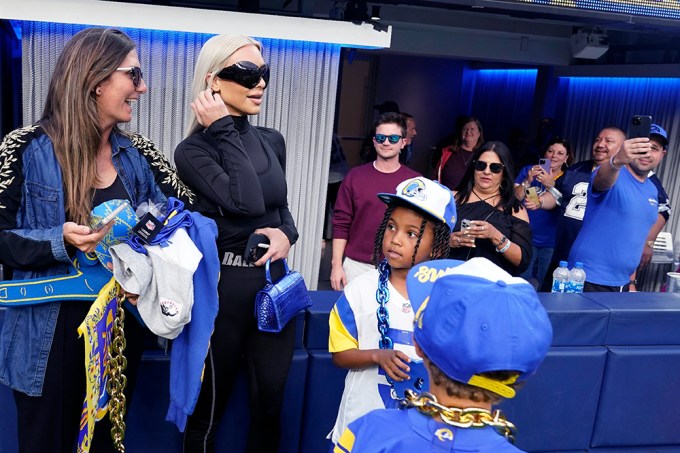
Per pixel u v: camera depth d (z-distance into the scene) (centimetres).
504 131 1268
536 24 915
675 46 721
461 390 133
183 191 243
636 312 314
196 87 248
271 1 634
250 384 257
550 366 304
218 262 229
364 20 386
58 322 220
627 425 319
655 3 430
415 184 218
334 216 441
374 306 227
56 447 226
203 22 360
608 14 421
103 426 243
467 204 366
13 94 491
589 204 446
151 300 219
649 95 790
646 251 512
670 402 322
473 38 939
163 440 275
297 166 435
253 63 241
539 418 309
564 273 407
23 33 371
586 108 929
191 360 229
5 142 216
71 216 218
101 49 212
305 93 423
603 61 874
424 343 136
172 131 410
